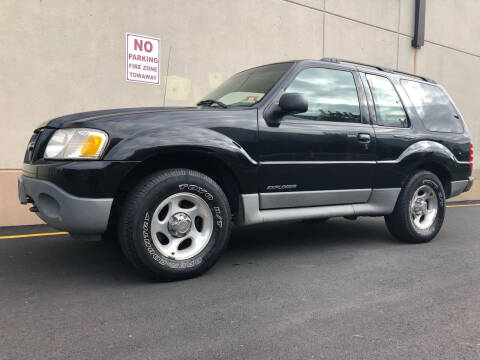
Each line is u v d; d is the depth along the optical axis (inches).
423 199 194.4
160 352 89.8
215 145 133.6
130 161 121.7
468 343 96.6
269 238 201.6
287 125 151.1
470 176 215.5
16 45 224.1
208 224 137.7
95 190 119.3
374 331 101.7
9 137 225.1
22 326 101.3
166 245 133.5
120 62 256.1
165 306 114.5
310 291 128.2
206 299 120.0
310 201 159.2
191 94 286.7
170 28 274.5
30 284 131.0
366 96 176.7
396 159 179.8
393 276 144.3
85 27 243.6
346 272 147.9
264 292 126.6
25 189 137.2
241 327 102.5
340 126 163.9
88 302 116.6
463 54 484.4
